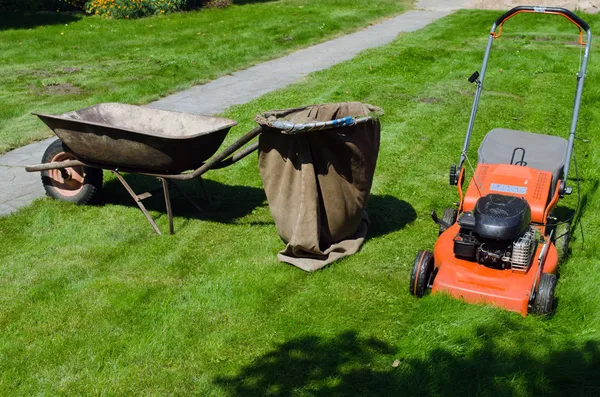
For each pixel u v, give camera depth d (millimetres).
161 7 22281
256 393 4539
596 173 8648
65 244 6758
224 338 5141
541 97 12492
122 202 7852
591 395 4375
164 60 15461
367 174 6324
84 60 15766
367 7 23781
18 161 9234
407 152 9547
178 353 4969
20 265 6285
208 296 5711
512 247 5266
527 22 21125
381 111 6332
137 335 5168
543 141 6828
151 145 6676
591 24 20703
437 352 4805
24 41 17781
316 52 16969
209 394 4543
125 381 4668
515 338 4934
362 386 4582
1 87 13234
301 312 5492
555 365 4656
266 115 6242
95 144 6953
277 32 18875
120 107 7883
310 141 5988
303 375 4719
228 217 7457
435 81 13742
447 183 8469
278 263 6340
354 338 5121
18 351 4988
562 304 5434
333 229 6363
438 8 24609
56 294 5766
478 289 5254
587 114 11562
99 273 6172
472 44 17797
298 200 6152
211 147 7000
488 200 5473
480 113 11477
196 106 12008
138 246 6727
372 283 5957
